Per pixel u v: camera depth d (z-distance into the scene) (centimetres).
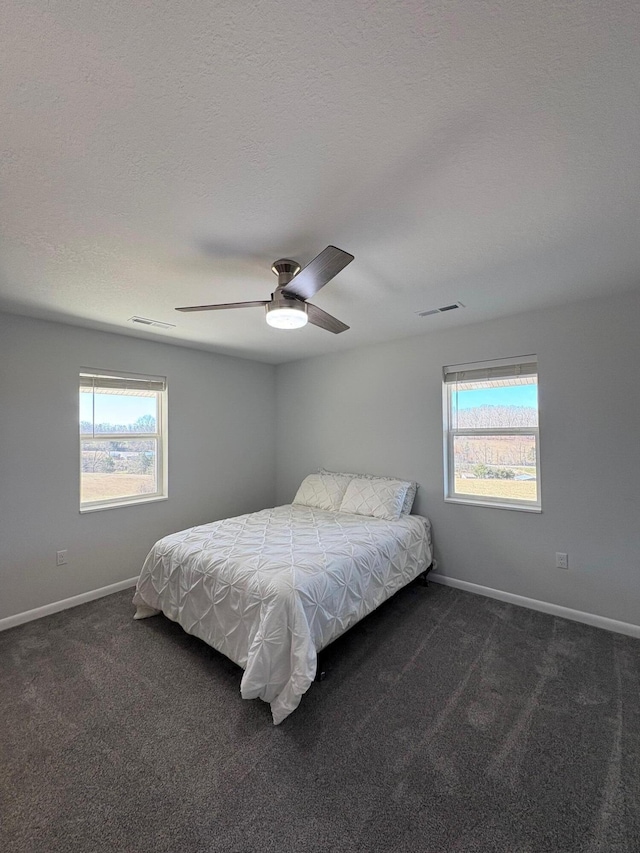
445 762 161
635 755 162
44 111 107
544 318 293
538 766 158
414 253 200
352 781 153
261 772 157
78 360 321
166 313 287
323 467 445
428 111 111
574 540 283
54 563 305
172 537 287
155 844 130
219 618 224
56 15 83
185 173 135
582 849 127
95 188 142
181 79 99
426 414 360
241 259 201
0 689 209
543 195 152
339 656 237
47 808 142
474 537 331
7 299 255
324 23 87
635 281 241
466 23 87
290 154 127
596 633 262
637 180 144
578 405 280
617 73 99
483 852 126
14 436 287
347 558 245
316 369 450
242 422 457
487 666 226
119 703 198
